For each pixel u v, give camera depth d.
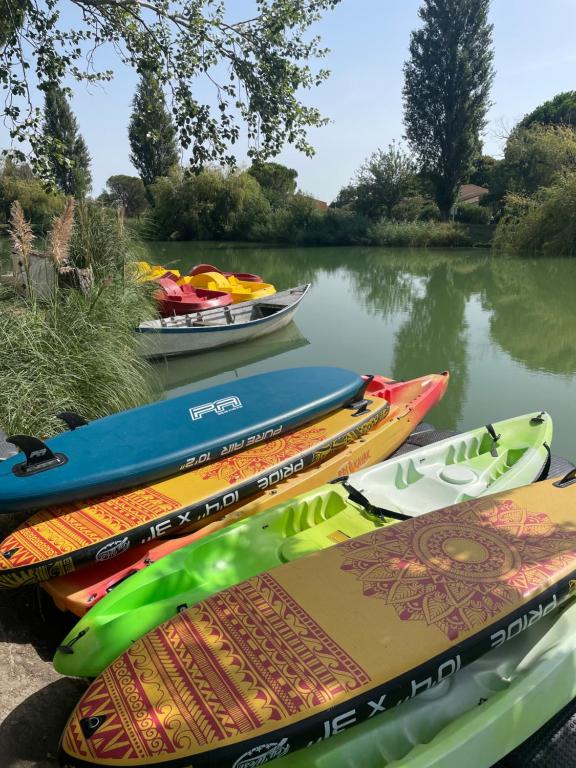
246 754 1.92
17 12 7.23
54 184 7.31
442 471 4.33
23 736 2.41
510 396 7.80
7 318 5.78
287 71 8.34
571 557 2.69
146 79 8.47
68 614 3.37
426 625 2.30
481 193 49.91
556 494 3.28
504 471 4.53
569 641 2.61
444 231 31.94
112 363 6.16
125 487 3.61
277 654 2.20
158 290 10.77
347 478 3.92
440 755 2.08
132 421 4.04
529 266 21.77
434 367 9.30
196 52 8.32
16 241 6.48
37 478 3.37
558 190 24.89
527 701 2.35
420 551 2.74
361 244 33.75
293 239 34.88
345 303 15.14
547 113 51.06
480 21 36.31
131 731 1.96
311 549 3.30
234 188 35.50
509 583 2.52
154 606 2.86
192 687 2.09
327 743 2.22
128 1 7.88
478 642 2.29
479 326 12.23
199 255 27.67
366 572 2.60
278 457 4.09
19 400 4.86
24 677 2.77
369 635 2.26
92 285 7.43
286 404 4.47
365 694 2.07
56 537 3.18
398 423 5.23
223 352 10.65
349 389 4.80
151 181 46.28
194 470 3.90
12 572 2.96
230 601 2.47
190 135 8.37
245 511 3.77
